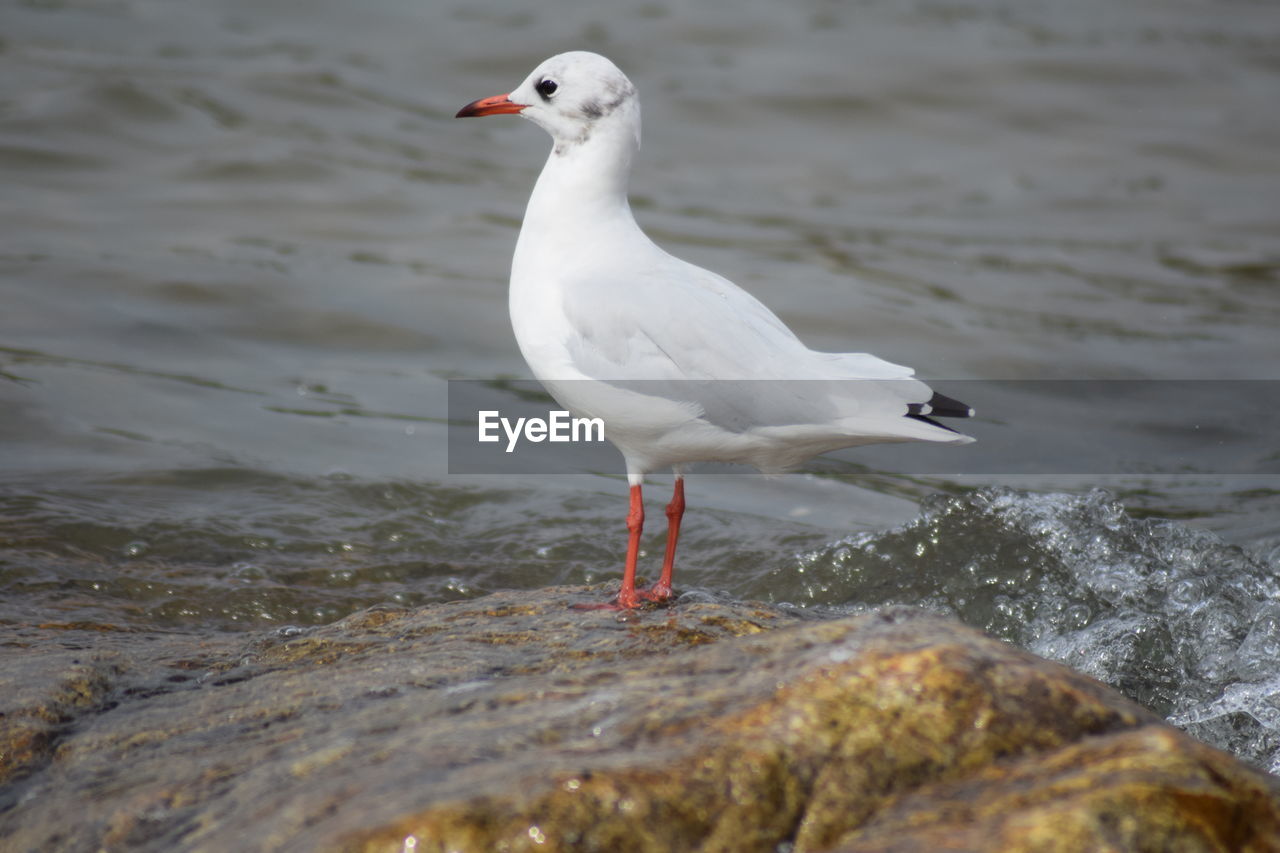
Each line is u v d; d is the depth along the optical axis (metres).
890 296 19.42
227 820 5.11
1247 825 4.60
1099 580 10.93
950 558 11.28
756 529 12.35
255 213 21.22
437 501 12.78
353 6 31.62
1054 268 20.83
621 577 11.27
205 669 7.55
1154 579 10.90
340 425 14.64
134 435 13.85
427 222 21.41
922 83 27.70
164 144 23.34
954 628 5.82
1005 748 5.02
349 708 6.40
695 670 5.84
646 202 23.06
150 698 6.99
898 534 11.55
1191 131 26.25
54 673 7.18
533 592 9.18
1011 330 18.38
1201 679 9.80
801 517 12.86
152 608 10.02
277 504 12.35
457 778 4.89
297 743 5.81
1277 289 20.17
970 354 17.58
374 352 17.02
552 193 9.23
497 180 23.58
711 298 8.79
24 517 11.41
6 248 18.84
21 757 6.23
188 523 11.66
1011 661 5.39
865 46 29.56
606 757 4.94
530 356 9.20
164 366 15.84
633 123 9.21
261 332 17.22
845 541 11.54
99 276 18.20
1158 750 4.85
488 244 20.69
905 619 6.00
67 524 11.37
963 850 4.41
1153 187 24.14
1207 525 12.53
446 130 25.72
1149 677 9.84
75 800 5.66
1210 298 19.81
